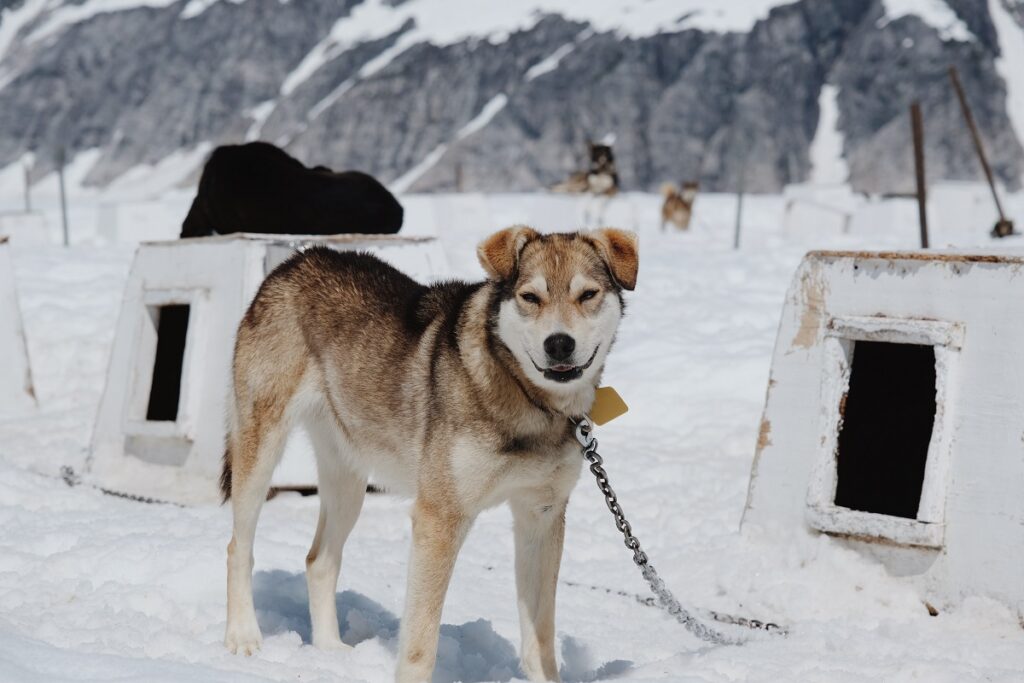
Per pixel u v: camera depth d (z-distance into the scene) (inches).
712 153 3683.6
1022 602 190.9
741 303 406.9
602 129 3784.5
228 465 194.9
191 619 187.2
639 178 3644.2
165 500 262.5
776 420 225.6
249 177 325.7
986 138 3548.2
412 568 160.7
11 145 4468.5
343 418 184.4
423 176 3750.0
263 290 194.2
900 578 204.5
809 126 3742.6
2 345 332.8
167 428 267.9
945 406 203.3
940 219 863.1
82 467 291.3
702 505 261.6
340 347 182.9
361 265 191.3
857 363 239.8
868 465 240.7
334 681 161.0
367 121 4062.5
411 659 158.2
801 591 207.2
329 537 186.5
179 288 278.8
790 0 4042.8
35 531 222.4
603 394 167.9
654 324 384.8
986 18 3914.9
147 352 285.7
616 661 180.9
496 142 3814.0
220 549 209.3
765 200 1182.3
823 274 223.3
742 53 3924.7
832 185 1104.8
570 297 158.2
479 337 160.6
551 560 170.2
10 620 175.0
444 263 286.0
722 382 328.8
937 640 186.2
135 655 166.7
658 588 174.1
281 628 189.9
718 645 185.0
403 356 173.3
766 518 223.8
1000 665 176.7
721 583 217.0
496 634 189.9
